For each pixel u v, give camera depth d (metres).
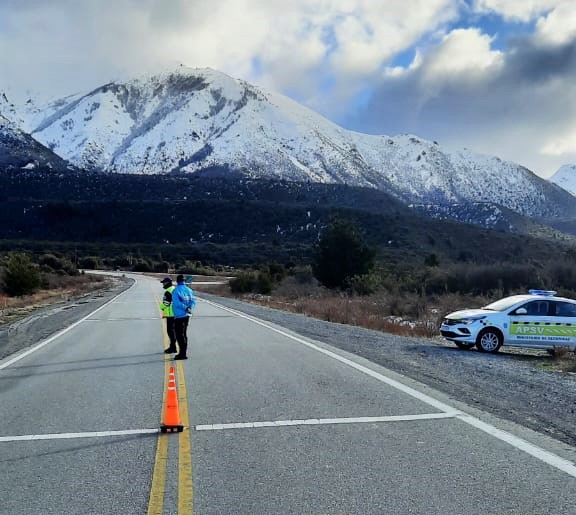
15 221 150.25
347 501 4.93
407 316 27.41
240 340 16.27
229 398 8.85
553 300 15.18
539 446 6.43
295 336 17.27
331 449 6.34
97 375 11.08
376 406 8.32
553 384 10.04
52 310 30.66
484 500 4.95
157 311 29.02
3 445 6.64
